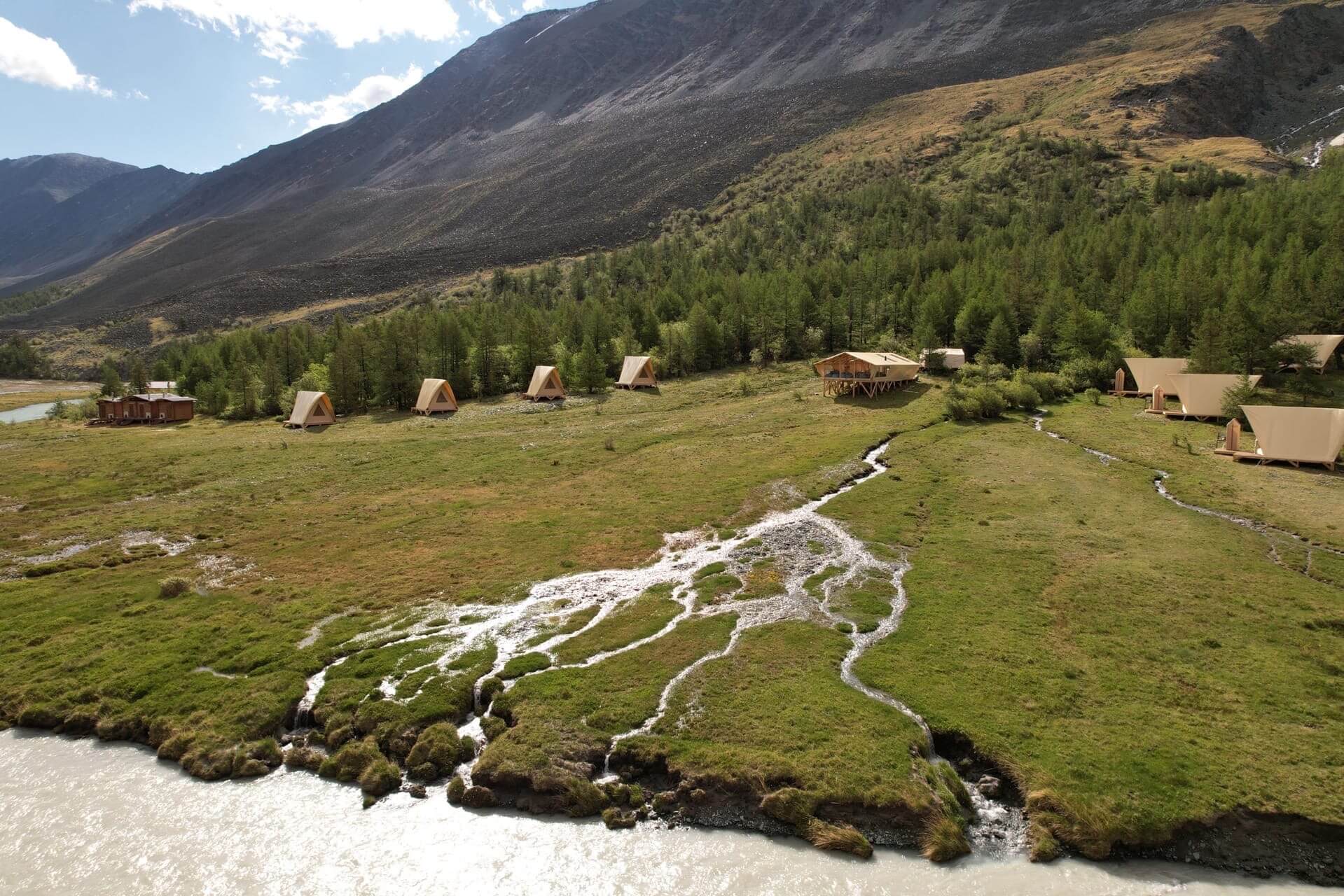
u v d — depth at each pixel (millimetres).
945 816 21344
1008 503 49125
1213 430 66500
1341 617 31500
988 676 27750
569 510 52250
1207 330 79125
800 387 101500
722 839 21312
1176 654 29156
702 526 47750
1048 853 20328
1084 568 38031
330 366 108938
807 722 25094
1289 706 25578
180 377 140250
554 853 20984
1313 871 19859
